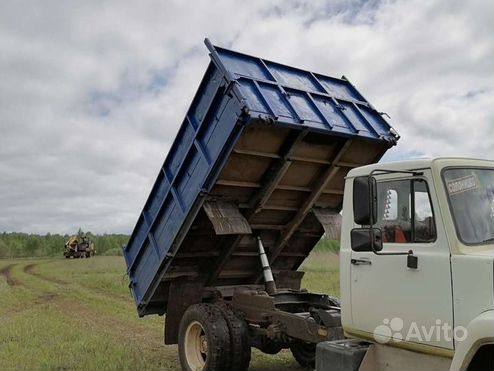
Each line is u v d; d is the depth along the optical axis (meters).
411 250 4.64
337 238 8.09
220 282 8.85
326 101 7.46
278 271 9.10
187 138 7.56
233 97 6.54
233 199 7.55
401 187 4.82
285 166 7.16
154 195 8.41
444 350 4.38
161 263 8.13
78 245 56.25
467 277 4.20
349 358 5.03
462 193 4.57
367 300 5.04
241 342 7.05
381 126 7.77
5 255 79.38
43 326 11.15
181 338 7.63
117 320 12.52
